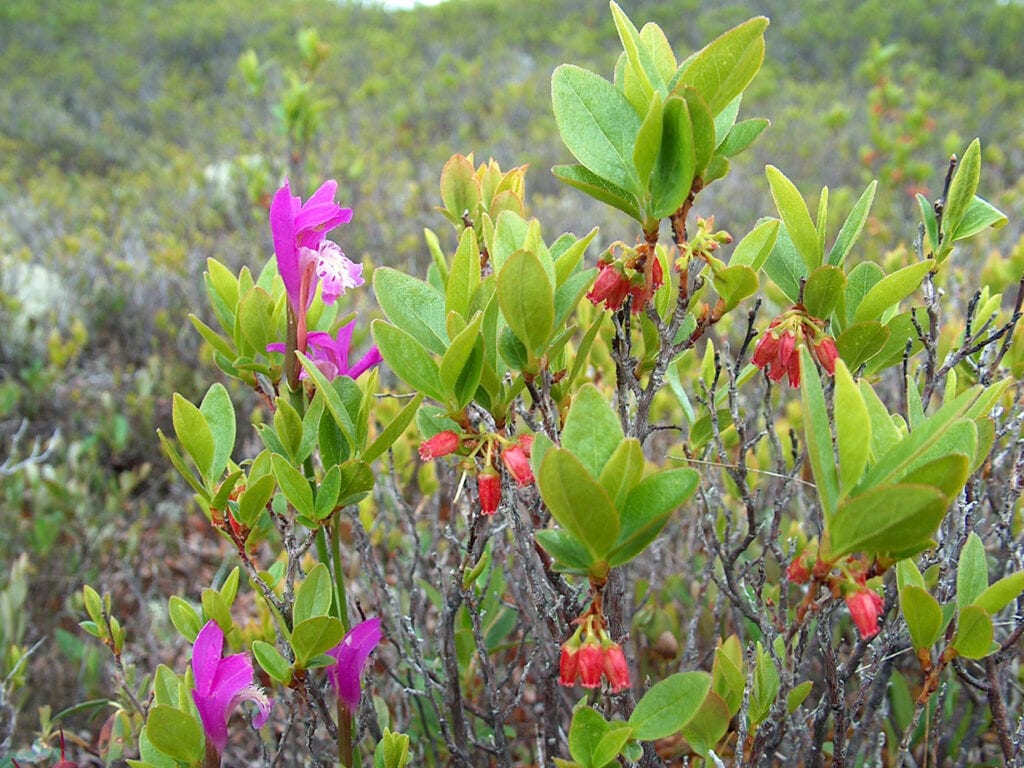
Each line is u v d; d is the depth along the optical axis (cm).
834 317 33
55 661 58
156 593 70
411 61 381
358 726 35
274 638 43
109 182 212
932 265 30
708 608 48
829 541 23
